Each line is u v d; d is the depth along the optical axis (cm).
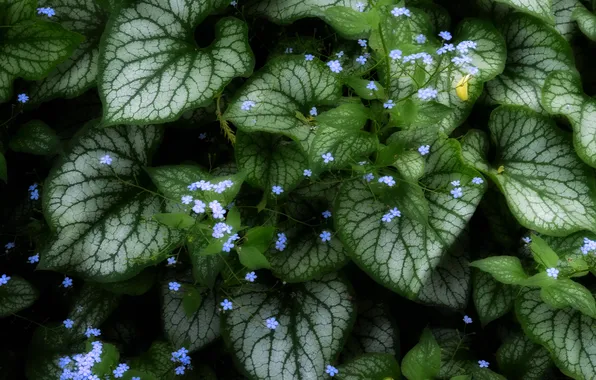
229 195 72
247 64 76
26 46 78
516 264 75
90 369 73
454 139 77
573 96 81
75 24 81
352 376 75
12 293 78
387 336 80
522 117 80
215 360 82
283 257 78
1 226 82
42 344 79
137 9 77
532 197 78
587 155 78
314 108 76
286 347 77
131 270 76
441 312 83
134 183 79
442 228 76
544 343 77
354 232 76
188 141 83
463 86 75
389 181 73
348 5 79
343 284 79
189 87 75
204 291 80
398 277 75
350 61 81
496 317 78
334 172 78
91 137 78
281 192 76
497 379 76
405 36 75
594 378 76
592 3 85
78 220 77
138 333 82
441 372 78
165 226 77
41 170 83
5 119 81
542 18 80
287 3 81
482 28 82
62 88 80
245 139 77
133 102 75
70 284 78
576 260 77
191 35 78
